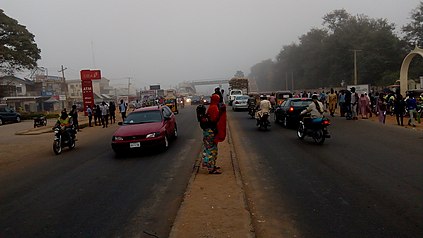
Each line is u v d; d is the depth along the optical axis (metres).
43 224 5.26
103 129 21.17
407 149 9.89
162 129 11.21
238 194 5.86
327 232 4.49
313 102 11.80
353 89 19.28
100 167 9.41
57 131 12.60
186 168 8.58
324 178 7.12
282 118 17.36
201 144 12.38
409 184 6.43
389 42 64.88
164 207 5.73
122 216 5.40
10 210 6.06
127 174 8.29
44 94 67.81
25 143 16.48
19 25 42.84
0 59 40.53
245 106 30.73
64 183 7.82
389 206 5.34
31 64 42.97
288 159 9.16
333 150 10.20
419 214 4.97
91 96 33.44
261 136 13.82
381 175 7.15
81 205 6.07
